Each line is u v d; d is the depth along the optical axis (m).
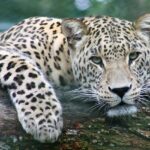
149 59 12.05
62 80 12.44
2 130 10.09
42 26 13.01
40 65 12.37
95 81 11.64
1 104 10.67
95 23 12.22
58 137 10.00
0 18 28.25
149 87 12.01
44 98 10.13
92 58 11.75
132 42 11.74
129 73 11.39
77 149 10.19
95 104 11.37
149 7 24.11
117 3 24.61
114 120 11.02
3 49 11.82
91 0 26.34
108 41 11.69
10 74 10.64
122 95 11.02
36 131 9.71
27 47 12.42
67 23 12.10
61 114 10.06
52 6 28.55
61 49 12.39
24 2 28.47
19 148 9.96
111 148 10.27
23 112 9.97
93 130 10.61
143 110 11.60
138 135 10.70
